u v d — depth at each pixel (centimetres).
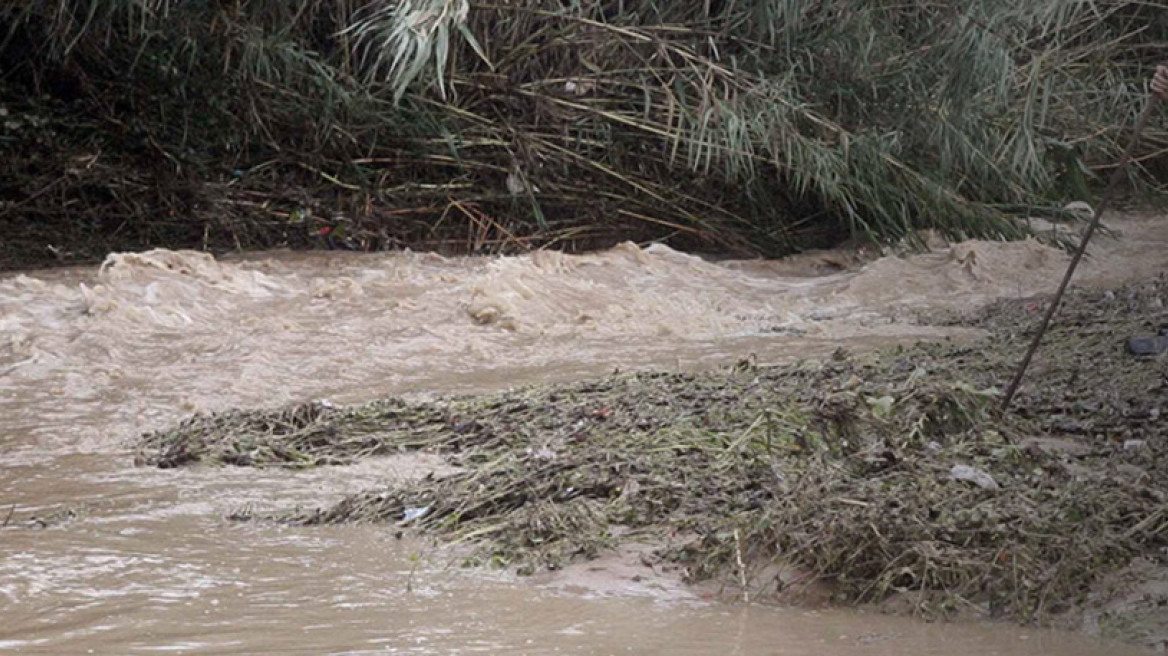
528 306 1136
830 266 1495
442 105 1483
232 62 1443
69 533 581
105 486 666
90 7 1329
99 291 1096
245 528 593
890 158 1503
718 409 714
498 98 1523
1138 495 562
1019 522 528
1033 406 734
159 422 810
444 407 788
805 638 457
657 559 534
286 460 711
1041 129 1709
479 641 450
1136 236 1577
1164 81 679
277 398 870
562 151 1516
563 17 1487
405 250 1395
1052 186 1645
